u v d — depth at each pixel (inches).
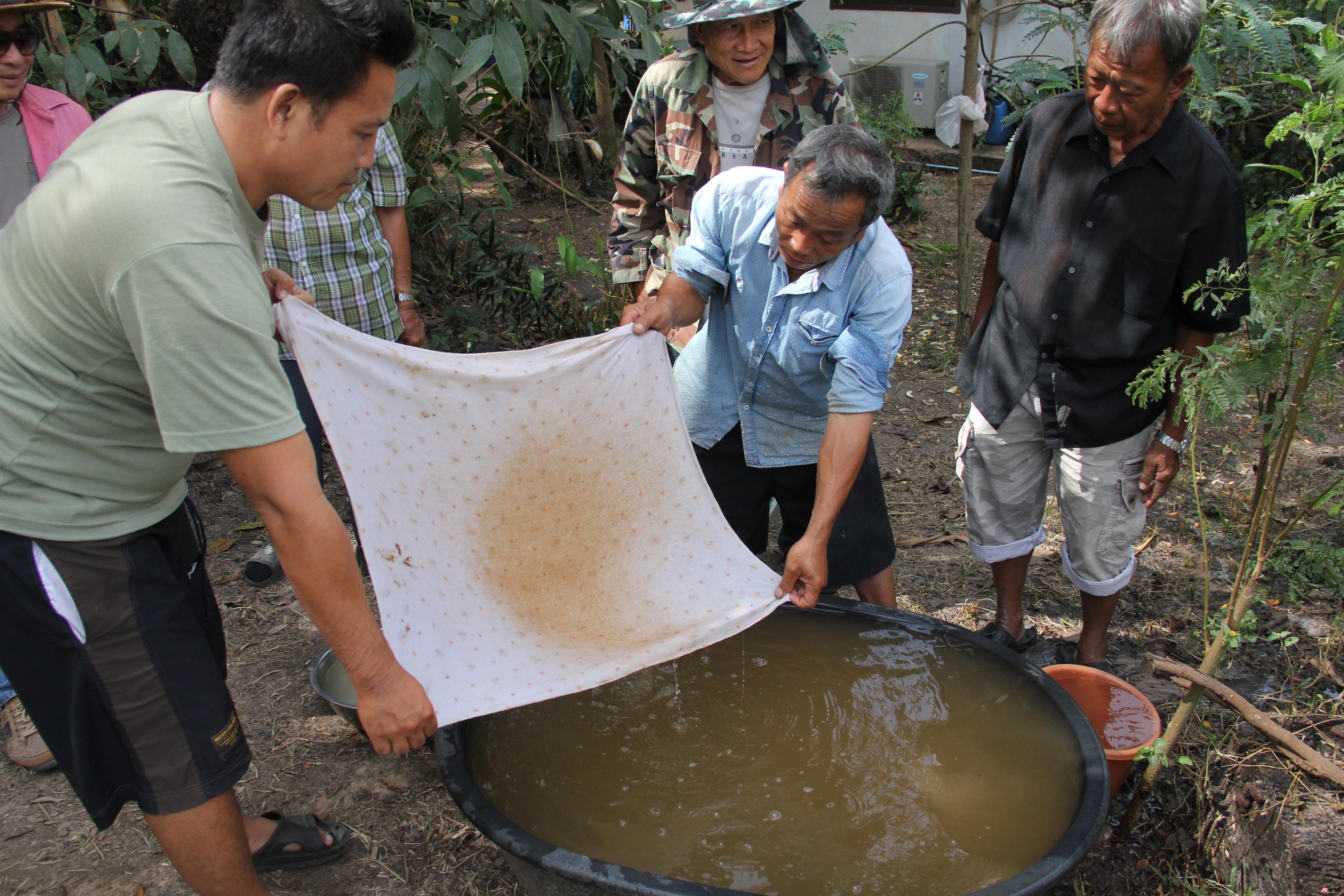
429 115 137.7
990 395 100.6
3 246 55.9
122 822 86.9
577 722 88.7
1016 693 85.4
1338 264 72.4
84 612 59.7
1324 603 115.8
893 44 343.9
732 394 99.9
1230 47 138.3
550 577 84.6
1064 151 92.2
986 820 75.9
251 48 51.4
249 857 69.5
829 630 97.1
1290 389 88.5
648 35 152.3
